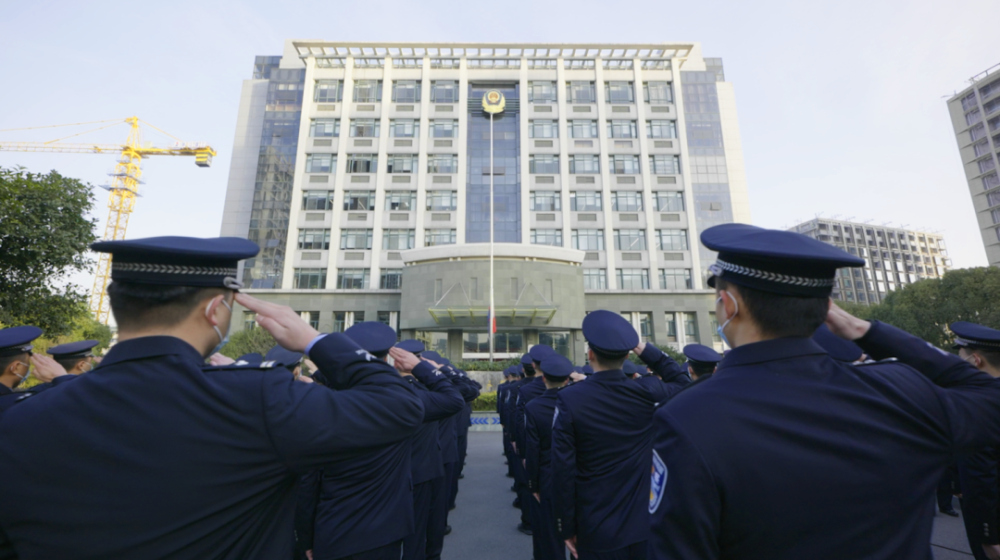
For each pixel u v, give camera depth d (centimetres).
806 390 115
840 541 102
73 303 1202
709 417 110
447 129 4150
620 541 292
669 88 4319
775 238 127
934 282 3294
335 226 3869
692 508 101
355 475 313
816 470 104
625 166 4100
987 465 298
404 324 3334
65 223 1140
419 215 3897
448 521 675
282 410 117
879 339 144
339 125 4131
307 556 333
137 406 110
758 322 127
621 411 317
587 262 3866
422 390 364
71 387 116
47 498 101
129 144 7206
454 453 655
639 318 3722
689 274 3869
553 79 4303
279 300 3662
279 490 123
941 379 138
